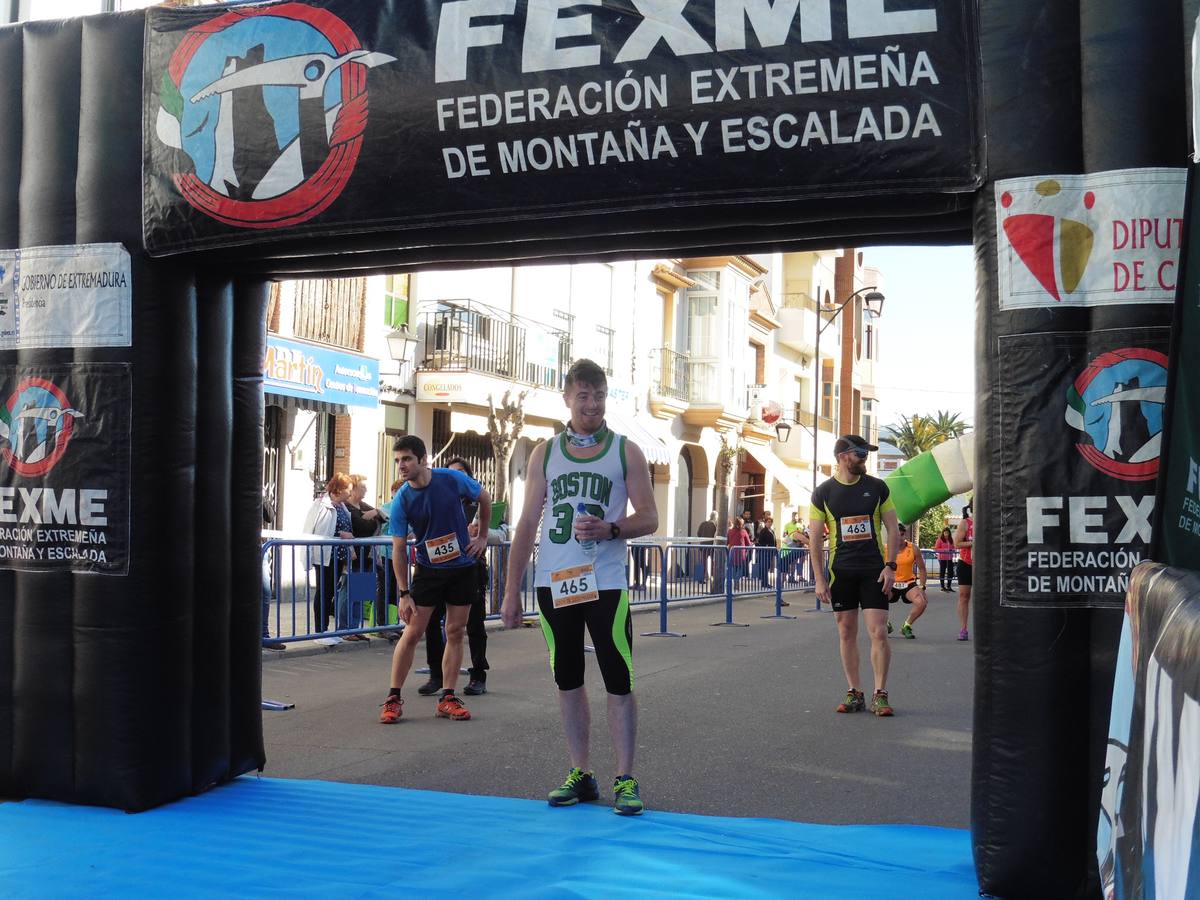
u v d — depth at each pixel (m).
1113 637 3.56
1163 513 3.08
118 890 3.55
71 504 4.60
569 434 4.73
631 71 3.97
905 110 3.74
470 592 7.12
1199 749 2.07
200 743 4.79
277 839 4.11
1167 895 2.21
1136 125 3.55
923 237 4.55
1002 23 3.69
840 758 6.02
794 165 3.83
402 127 4.21
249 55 4.41
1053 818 3.57
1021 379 3.65
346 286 16.61
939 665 10.54
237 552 5.07
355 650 10.61
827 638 13.20
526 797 5.02
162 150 4.53
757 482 34.31
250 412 5.14
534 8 4.11
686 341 29.44
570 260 4.87
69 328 4.64
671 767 5.72
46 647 4.60
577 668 4.75
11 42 4.83
